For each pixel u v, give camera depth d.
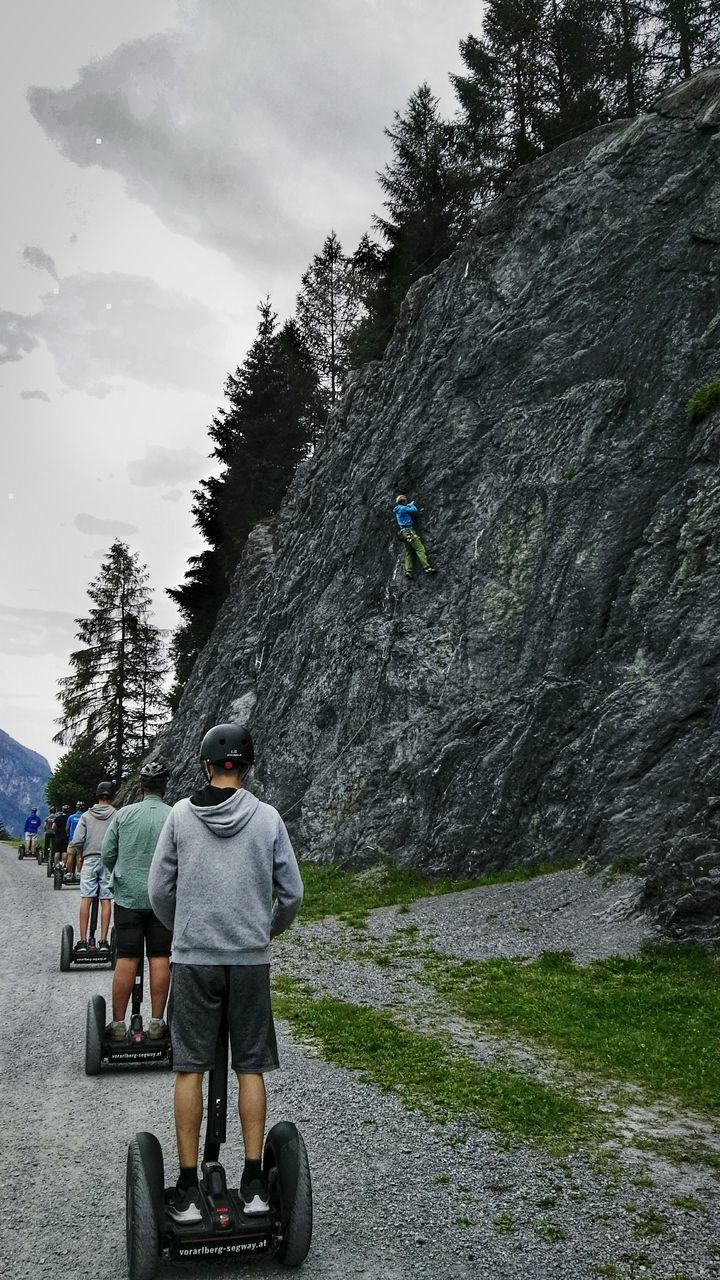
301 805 22.50
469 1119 5.71
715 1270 3.78
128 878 6.75
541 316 23.66
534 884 14.89
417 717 21.00
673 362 19.83
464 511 22.97
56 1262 3.73
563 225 24.59
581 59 32.44
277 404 47.81
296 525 33.88
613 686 16.95
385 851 19.06
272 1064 3.79
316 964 11.39
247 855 3.83
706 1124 5.72
